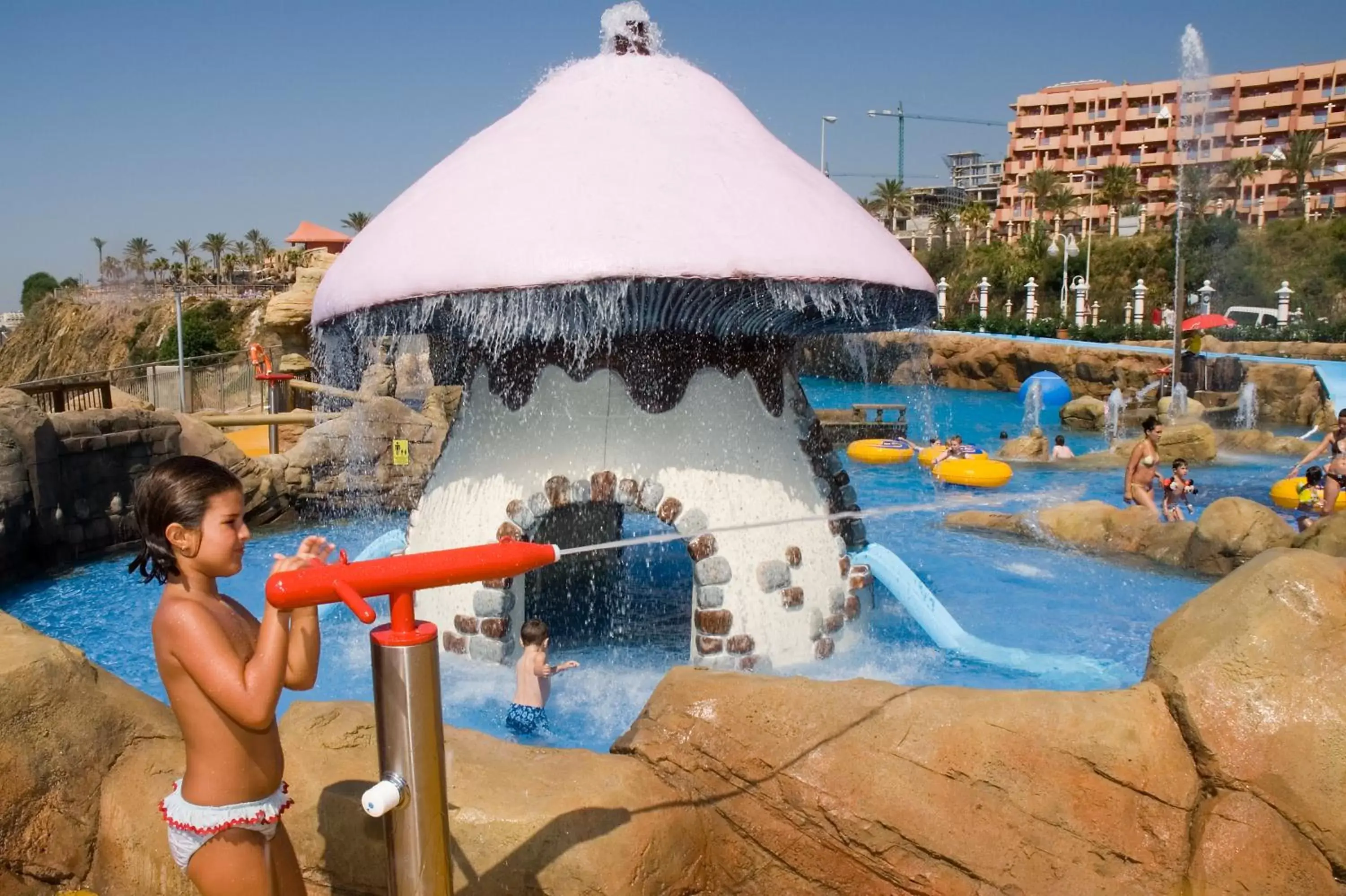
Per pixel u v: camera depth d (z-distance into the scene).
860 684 4.00
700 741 3.96
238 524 2.72
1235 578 3.89
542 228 6.10
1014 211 87.50
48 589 10.52
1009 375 36.53
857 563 7.79
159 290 87.88
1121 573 10.39
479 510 7.21
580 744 6.21
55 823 3.71
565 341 6.84
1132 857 3.41
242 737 2.71
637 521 13.52
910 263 7.14
